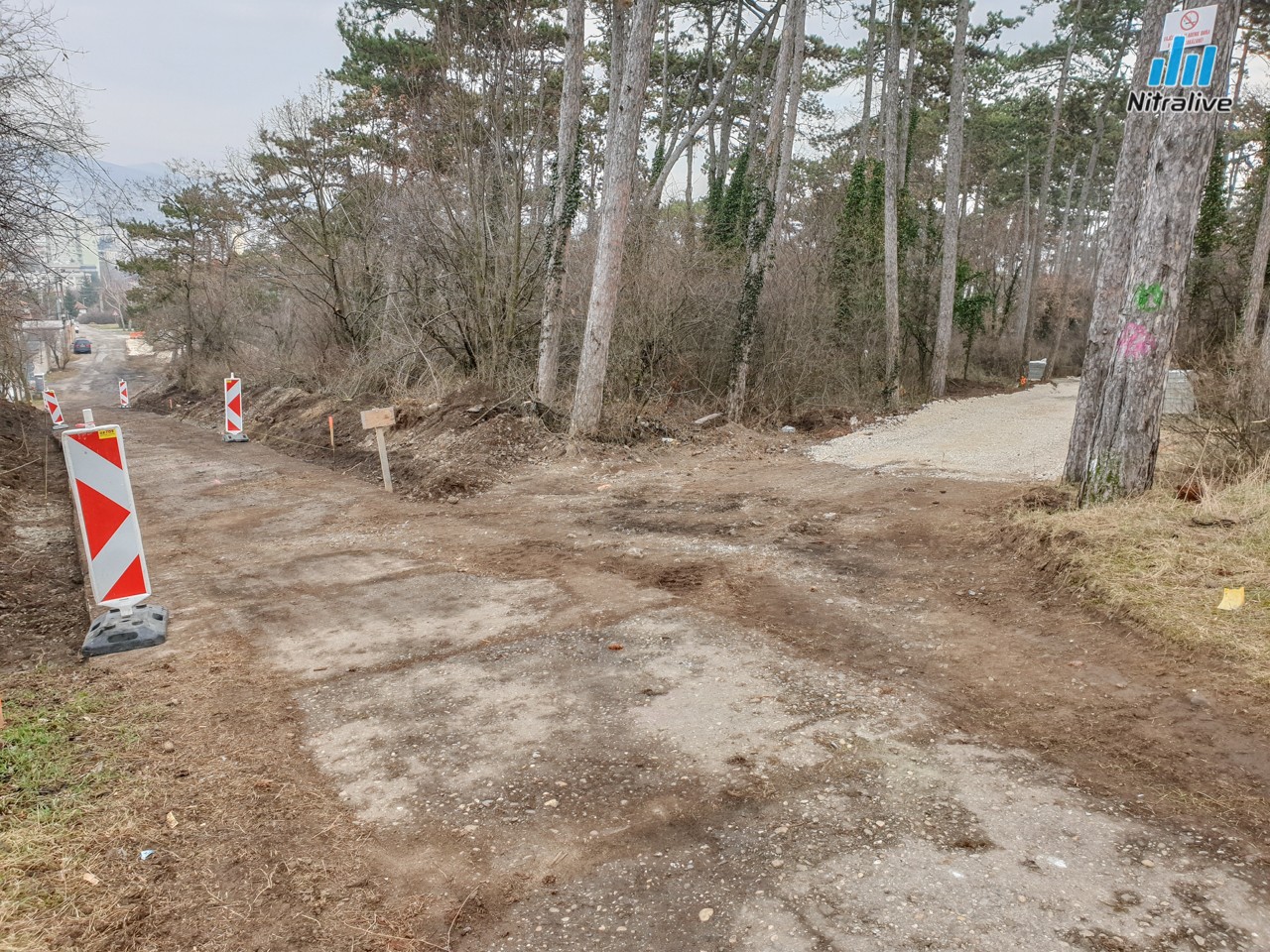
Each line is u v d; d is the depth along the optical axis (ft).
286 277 76.74
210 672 16.58
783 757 12.50
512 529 29.14
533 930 8.85
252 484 41.09
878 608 19.48
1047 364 117.29
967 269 101.35
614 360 55.21
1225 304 86.43
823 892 9.31
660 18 92.53
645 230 57.88
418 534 28.99
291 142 66.90
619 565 23.79
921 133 117.50
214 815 11.12
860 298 76.33
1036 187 161.89
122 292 131.03
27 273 32.19
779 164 62.49
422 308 59.98
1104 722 13.25
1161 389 22.24
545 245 53.11
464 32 50.52
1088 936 8.43
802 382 64.90
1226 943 8.27
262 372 83.76
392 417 38.09
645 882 9.62
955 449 43.62
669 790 11.63
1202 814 10.64
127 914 8.96
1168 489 23.29
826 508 30.42
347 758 12.90
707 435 50.03
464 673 16.28
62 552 26.63
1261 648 14.48
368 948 8.57
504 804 11.41
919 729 13.37
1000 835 10.31
